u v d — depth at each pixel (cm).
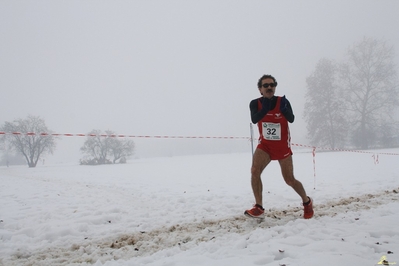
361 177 867
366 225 319
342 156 2272
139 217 433
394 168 1122
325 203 483
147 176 1234
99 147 3578
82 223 383
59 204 573
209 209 481
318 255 225
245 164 1886
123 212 471
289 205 480
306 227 315
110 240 323
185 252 263
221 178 1058
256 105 369
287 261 218
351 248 241
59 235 344
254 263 219
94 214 463
